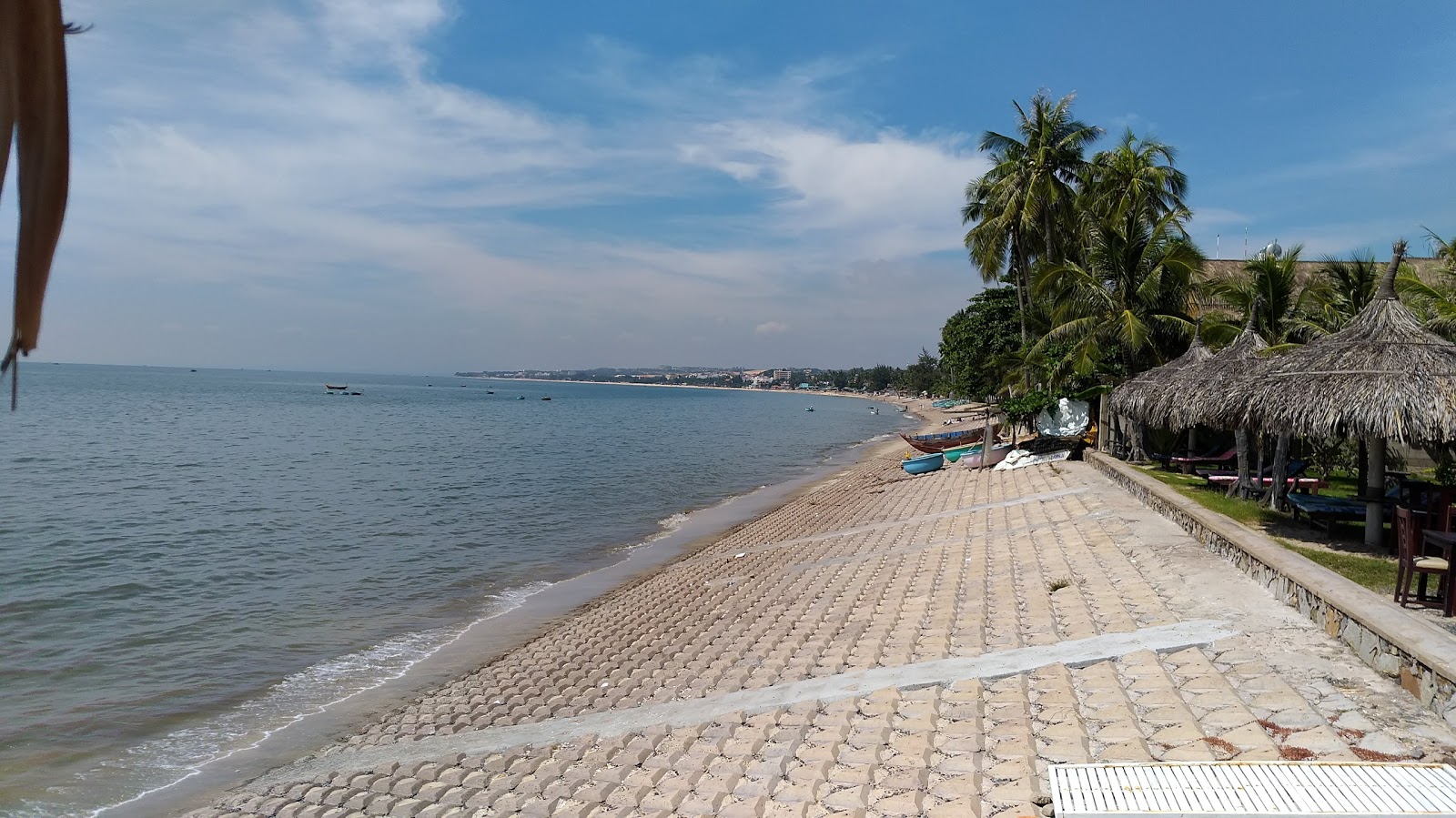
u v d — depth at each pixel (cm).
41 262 163
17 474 3547
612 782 729
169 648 1387
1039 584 1117
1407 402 995
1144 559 1115
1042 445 2705
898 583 1342
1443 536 824
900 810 576
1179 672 702
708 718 830
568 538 2405
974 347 4956
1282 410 1123
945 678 788
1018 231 3581
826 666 934
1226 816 386
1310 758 527
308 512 2759
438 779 827
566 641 1353
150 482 3400
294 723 1075
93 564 1970
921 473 3083
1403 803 389
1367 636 671
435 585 1831
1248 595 885
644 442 6241
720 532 2488
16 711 1117
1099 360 2686
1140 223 2652
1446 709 558
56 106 164
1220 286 2547
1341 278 2247
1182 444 2555
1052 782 434
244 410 9244
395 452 4969
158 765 956
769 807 626
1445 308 1655
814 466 4575
